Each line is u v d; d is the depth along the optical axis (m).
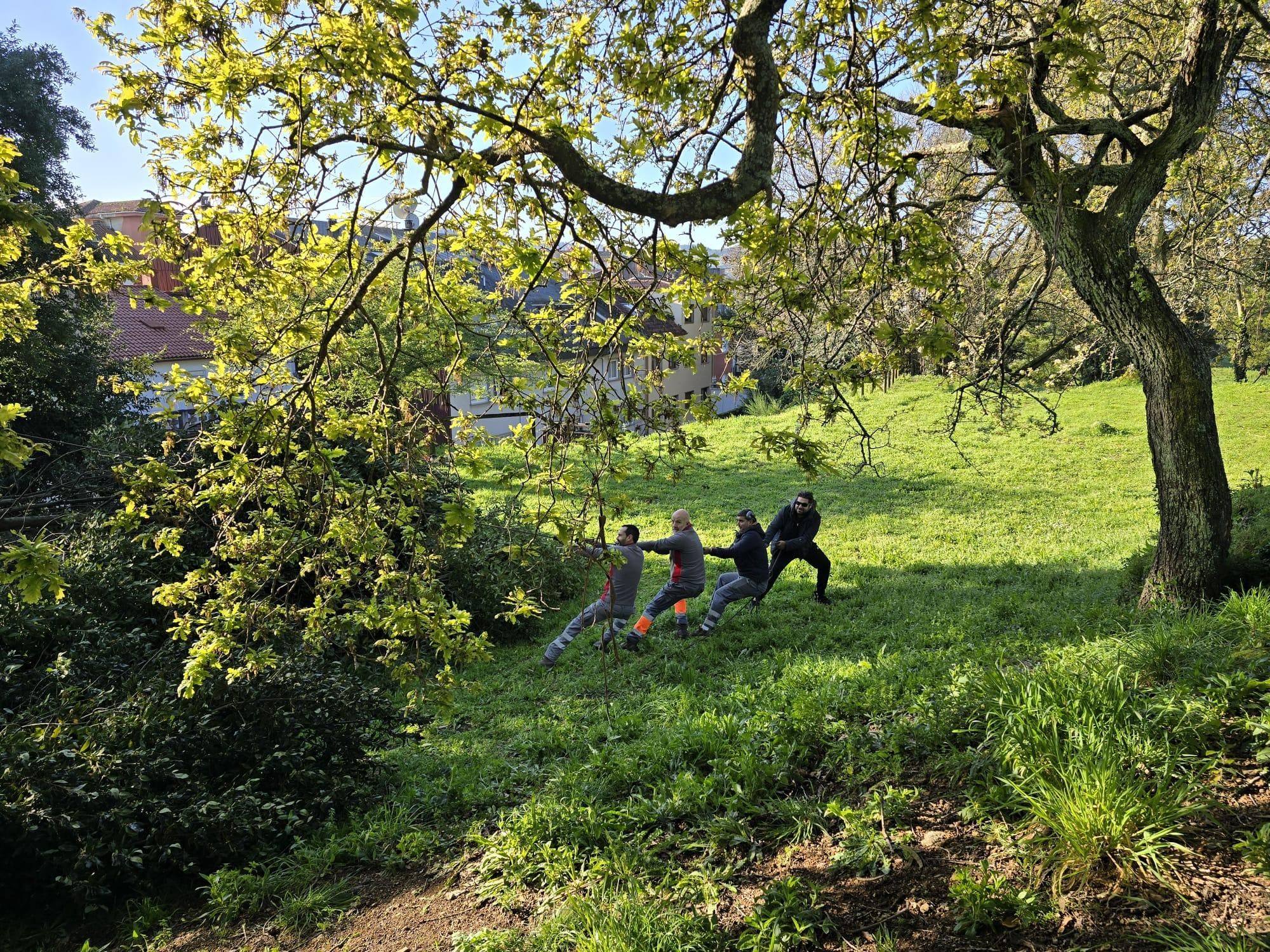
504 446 4.04
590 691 8.20
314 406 3.88
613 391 3.72
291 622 4.57
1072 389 30.62
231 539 4.35
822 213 4.34
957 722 4.70
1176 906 2.99
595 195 3.29
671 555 9.50
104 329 20.19
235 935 4.43
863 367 3.73
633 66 4.11
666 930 3.41
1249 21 6.62
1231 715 4.07
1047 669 4.83
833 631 9.02
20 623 6.41
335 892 4.72
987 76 3.92
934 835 3.80
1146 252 9.85
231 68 3.16
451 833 5.26
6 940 4.62
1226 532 7.50
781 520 10.35
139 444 9.79
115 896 4.96
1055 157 6.86
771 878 3.77
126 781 5.07
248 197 3.52
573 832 4.55
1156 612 6.93
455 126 3.34
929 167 7.28
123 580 7.82
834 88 4.27
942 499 17.08
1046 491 17.22
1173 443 7.50
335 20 3.08
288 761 5.77
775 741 5.11
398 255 3.61
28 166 16.48
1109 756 3.62
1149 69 7.96
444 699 4.23
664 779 5.11
